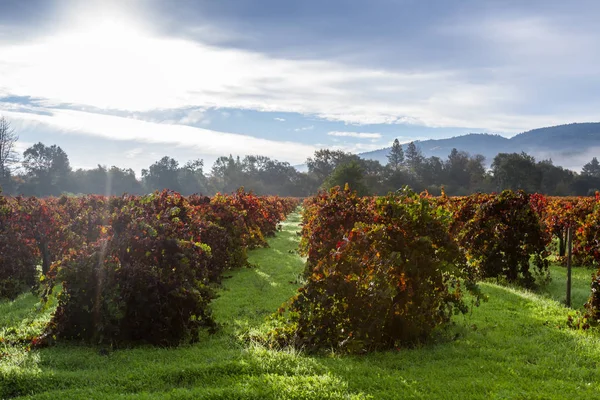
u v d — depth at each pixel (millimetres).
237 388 5473
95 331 7645
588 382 5934
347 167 58750
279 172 136875
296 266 15352
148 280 7727
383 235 7422
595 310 8281
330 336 7406
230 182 123875
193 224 12406
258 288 12023
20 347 7410
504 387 5656
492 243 13023
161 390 5680
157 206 12000
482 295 7895
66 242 13508
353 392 5508
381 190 84500
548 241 13086
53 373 6062
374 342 7348
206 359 6723
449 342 7629
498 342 7574
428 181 114500
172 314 7773
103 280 7641
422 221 7629
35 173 90312
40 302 10312
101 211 15602
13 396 5645
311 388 5500
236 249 14859
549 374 6199
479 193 15250
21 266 12367
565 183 98688
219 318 9266
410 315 7531
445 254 7680
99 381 5922
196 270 9242
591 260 14469
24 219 12898
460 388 5625
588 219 10797
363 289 7367
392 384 5734
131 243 8047
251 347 7207
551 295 11461
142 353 7160
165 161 111500
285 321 8461
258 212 21125
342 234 10539
